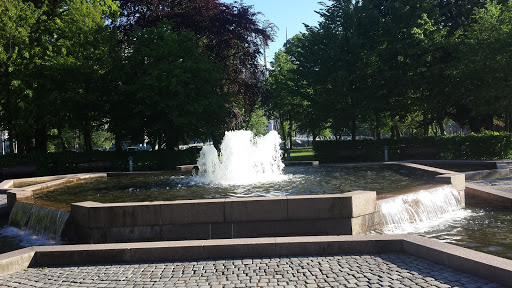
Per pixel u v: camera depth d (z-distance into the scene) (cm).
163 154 2436
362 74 2416
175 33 2323
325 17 2556
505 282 464
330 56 2447
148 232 761
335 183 1183
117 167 2353
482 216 913
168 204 757
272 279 509
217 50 2809
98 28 2300
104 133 4706
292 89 2727
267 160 1609
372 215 795
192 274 543
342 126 2744
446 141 2288
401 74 2372
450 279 484
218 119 2481
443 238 727
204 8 2703
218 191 1098
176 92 2225
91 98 2184
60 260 621
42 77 2116
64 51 2109
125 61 2327
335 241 612
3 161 2019
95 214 766
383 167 1631
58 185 1381
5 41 2050
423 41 2345
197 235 757
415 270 521
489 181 1395
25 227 972
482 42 2247
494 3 2395
